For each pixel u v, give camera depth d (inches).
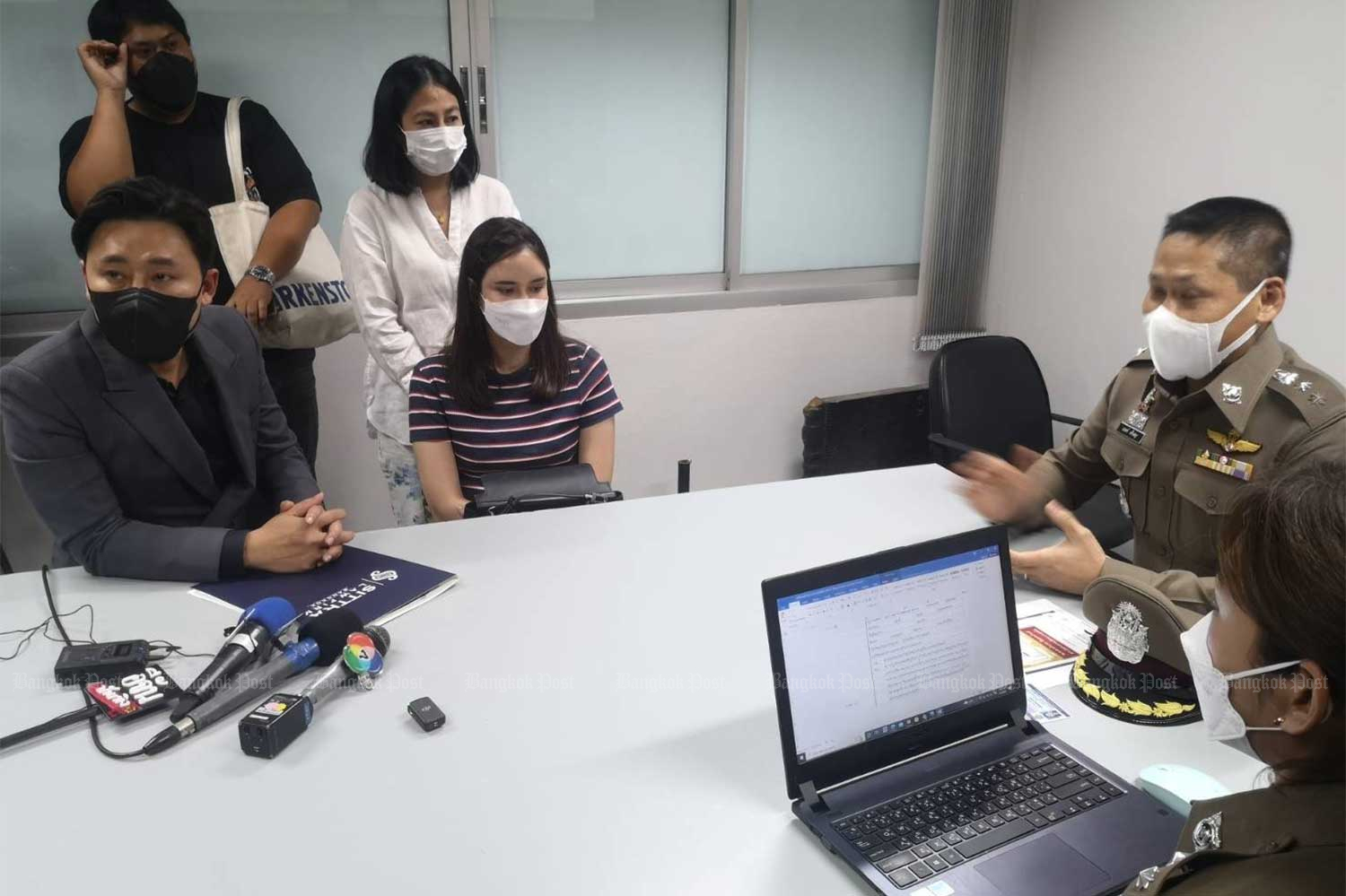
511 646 53.1
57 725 45.4
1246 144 107.7
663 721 46.3
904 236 146.3
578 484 73.7
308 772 42.4
